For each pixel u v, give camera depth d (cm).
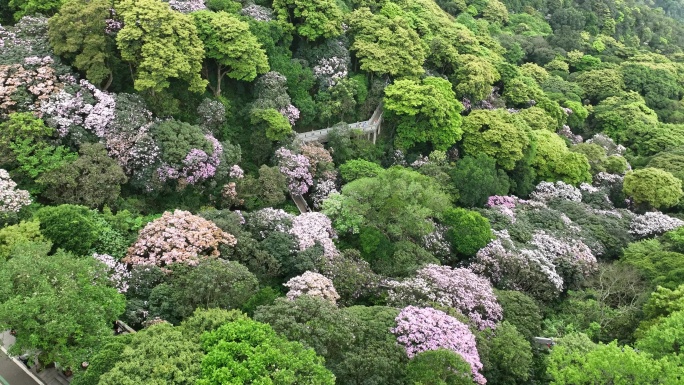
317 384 1848
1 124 3306
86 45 3781
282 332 2233
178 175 3653
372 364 2244
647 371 2142
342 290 3105
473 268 3688
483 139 5200
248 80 4575
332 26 5322
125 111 3691
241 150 4503
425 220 3769
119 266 2761
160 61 3831
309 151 4428
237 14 4988
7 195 2894
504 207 4562
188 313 2522
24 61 3612
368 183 3869
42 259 2220
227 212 3447
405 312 2622
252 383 1741
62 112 3466
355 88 5262
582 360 2311
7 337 2505
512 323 3044
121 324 2523
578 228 4400
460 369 2214
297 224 3516
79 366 2100
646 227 4500
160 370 1789
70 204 3077
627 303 3569
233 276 2642
